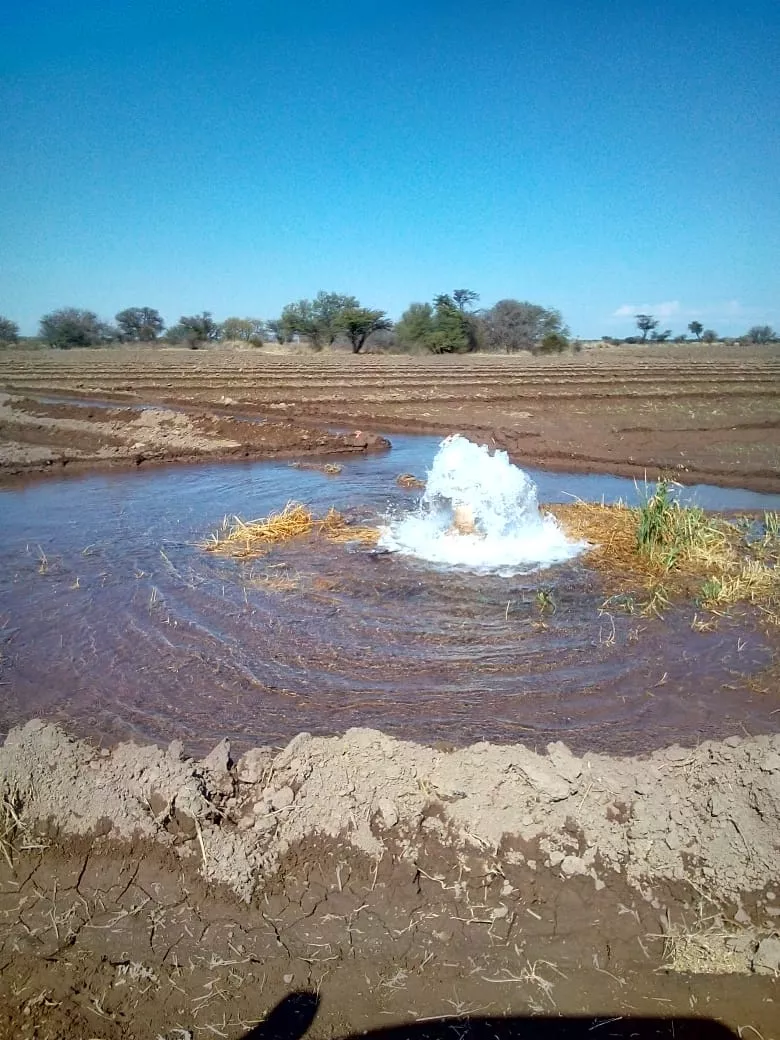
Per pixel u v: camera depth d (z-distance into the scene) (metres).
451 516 10.06
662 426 18.08
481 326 63.12
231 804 3.97
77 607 7.01
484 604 6.98
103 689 5.48
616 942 3.31
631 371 35.81
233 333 80.31
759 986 3.10
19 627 6.59
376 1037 2.91
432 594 7.22
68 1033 2.93
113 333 83.81
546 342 60.62
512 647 6.11
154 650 6.09
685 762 4.03
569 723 4.97
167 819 3.86
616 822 3.76
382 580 7.58
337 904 3.52
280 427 17.38
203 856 3.69
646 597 7.17
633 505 10.88
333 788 3.95
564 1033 2.92
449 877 3.63
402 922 3.42
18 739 4.25
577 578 7.64
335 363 46.22
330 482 12.67
